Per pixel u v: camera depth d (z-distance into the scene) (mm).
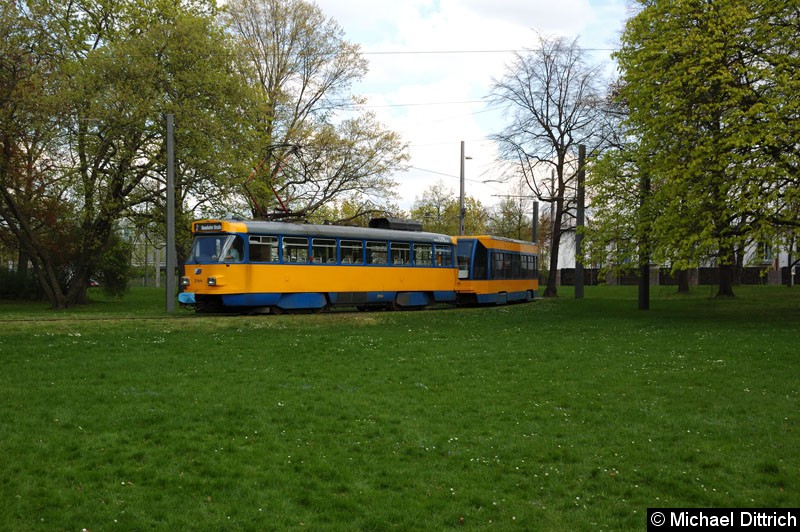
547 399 12141
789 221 24719
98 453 8477
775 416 10891
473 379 13883
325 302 26625
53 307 34938
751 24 24812
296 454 8750
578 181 41656
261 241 24438
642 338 20625
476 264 34938
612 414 11070
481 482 7934
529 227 70750
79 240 37531
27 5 31734
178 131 31500
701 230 25219
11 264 51781
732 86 24766
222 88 33031
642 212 28844
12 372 13305
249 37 40469
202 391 12094
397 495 7488
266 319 22750
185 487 7492
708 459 8734
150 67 32031
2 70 30078
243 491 7449
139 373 13523
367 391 12586
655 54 25984
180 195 34156
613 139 40094
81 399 11180
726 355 16969
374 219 30766
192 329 20234
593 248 32188
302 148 39781
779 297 40812
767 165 23703
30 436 9062
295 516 6855
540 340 20109
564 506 7281
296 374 14086
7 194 32562
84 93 31453
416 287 30672
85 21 36906
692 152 24672
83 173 33500
